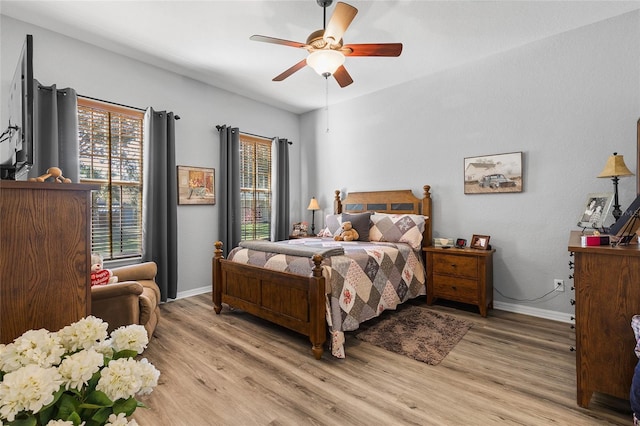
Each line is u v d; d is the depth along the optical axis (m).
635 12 2.70
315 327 2.33
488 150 3.52
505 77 3.38
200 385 1.99
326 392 1.92
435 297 3.55
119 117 3.45
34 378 0.80
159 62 3.59
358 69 3.79
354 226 3.97
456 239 3.78
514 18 2.79
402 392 1.91
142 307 2.34
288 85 4.27
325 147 5.12
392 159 4.33
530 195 3.26
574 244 1.85
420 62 3.63
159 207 3.62
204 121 4.16
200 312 3.39
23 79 1.45
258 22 2.80
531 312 3.26
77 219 1.31
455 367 2.21
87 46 3.17
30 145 1.43
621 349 1.61
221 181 4.27
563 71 3.05
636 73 2.71
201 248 4.15
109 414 0.93
